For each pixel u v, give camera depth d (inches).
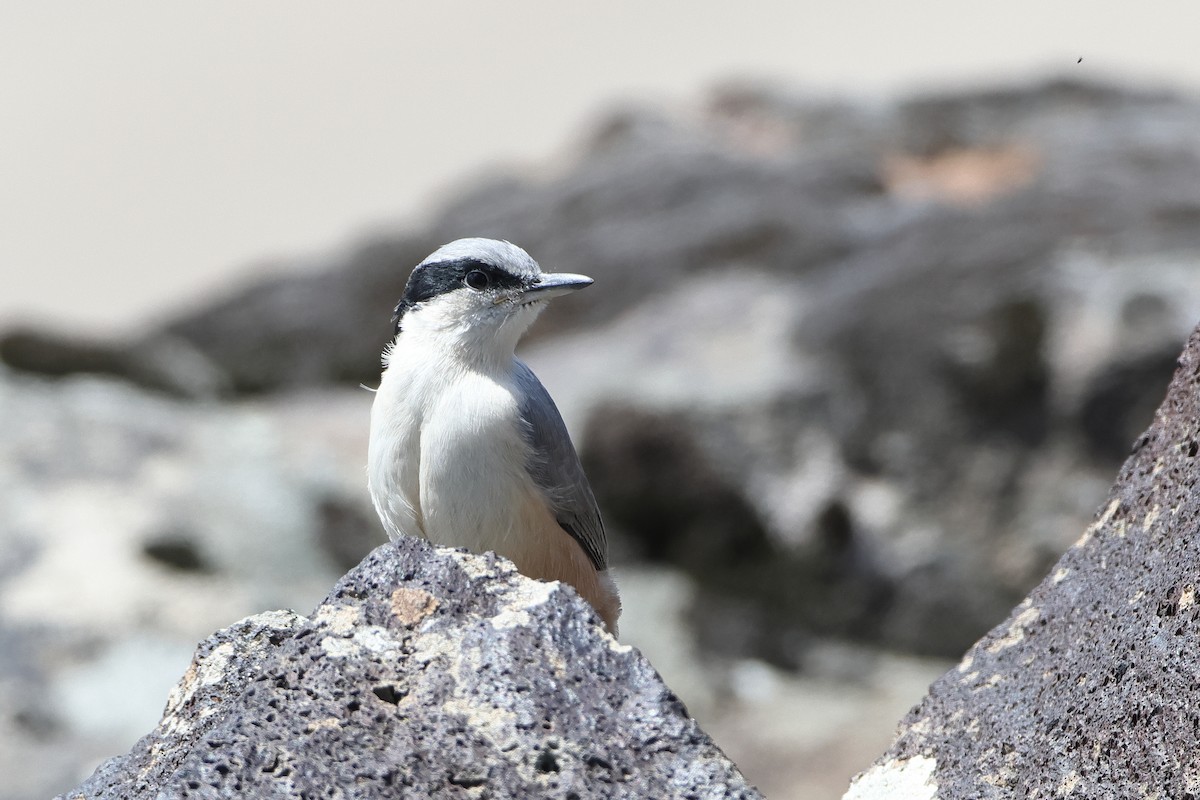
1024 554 593.0
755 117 1000.2
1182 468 191.9
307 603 558.9
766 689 549.6
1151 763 169.9
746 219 784.3
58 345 721.6
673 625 578.2
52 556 541.6
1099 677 181.3
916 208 768.3
